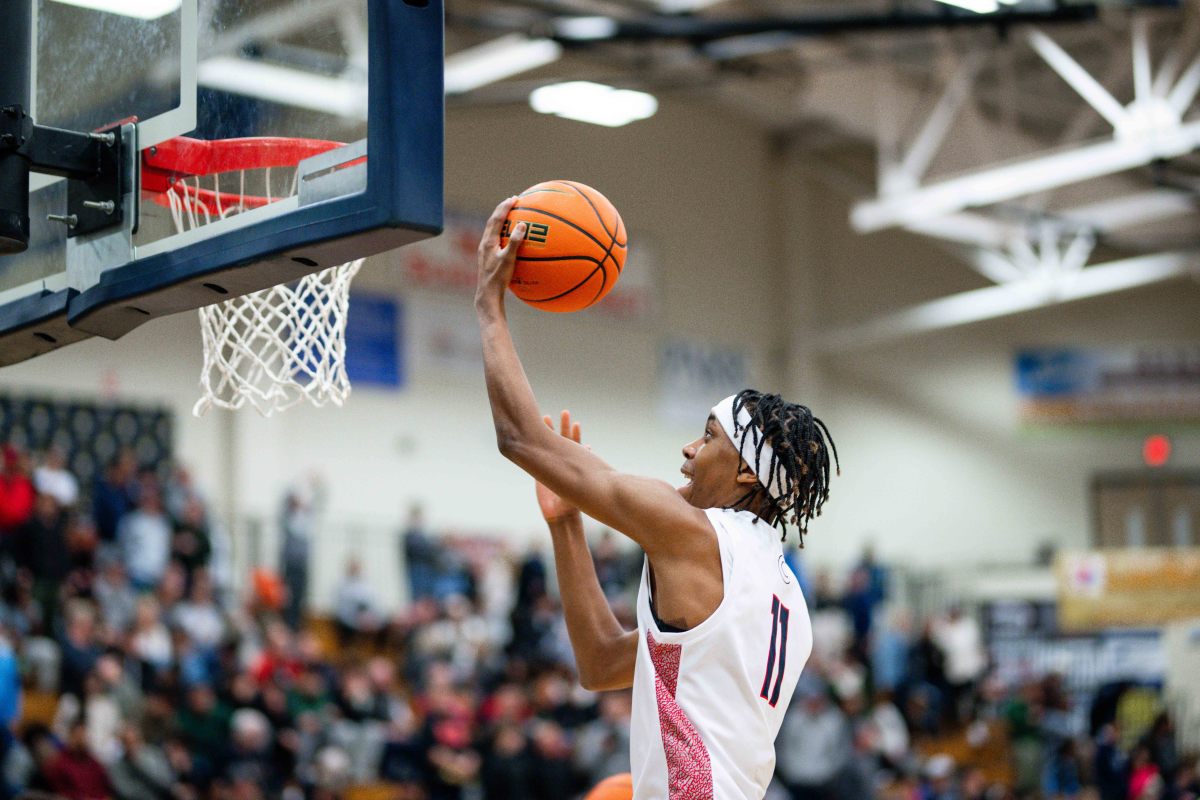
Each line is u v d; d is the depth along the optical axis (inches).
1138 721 688.4
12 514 454.6
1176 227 759.1
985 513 879.1
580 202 102.7
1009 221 726.5
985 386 887.7
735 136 869.8
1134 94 649.6
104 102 116.9
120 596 463.2
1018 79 701.3
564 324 767.7
